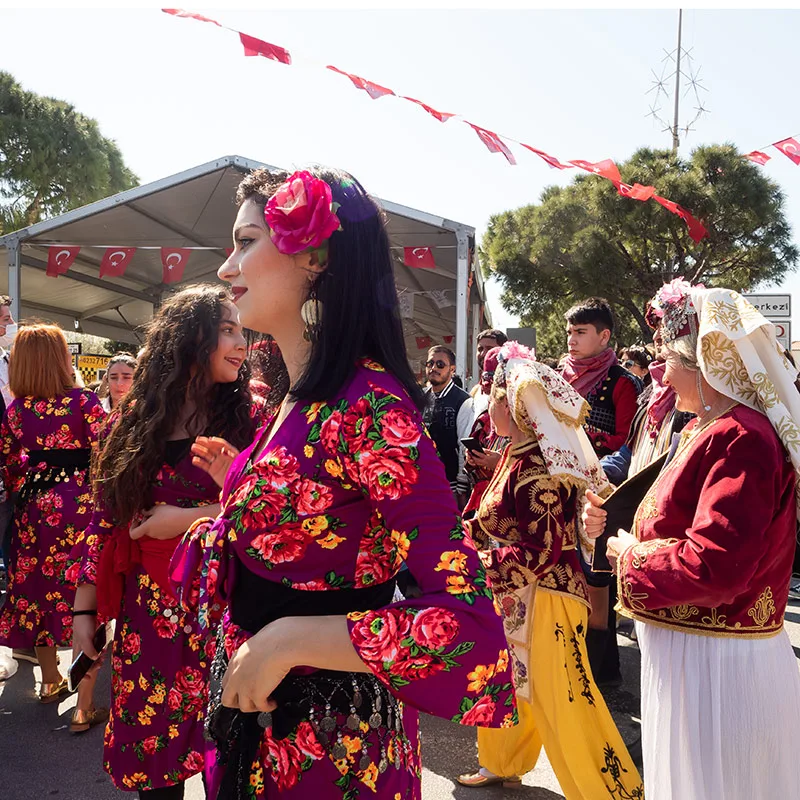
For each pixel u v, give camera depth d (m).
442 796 3.03
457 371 9.23
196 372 2.30
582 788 2.60
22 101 25.14
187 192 9.55
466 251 9.27
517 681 2.71
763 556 1.81
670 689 1.95
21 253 10.38
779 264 19.03
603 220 18.95
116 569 2.28
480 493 3.98
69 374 4.04
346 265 1.20
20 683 4.24
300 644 1.06
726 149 17.78
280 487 1.16
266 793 1.19
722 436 1.85
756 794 1.85
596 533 2.32
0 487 4.16
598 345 4.58
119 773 2.25
